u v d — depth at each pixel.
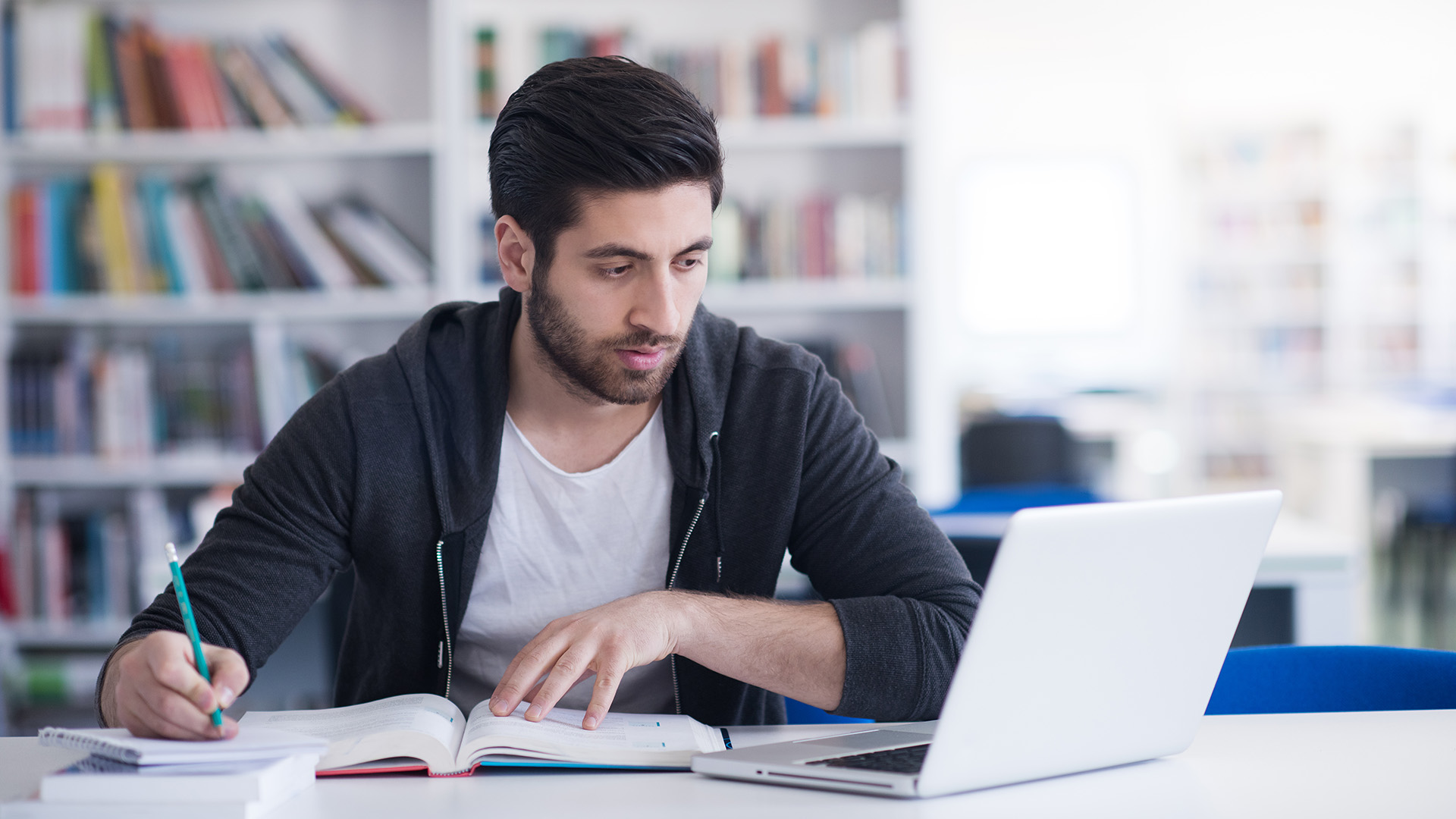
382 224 3.29
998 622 0.79
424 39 3.41
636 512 1.21
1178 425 7.74
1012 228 7.94
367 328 3.43
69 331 3.38
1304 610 2.05
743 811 0.80
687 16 3.49
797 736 1.02
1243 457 7.67
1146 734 0.90
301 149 3.23
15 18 3.19
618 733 0.96
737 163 3.44
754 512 1.22
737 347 1.27
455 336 1.23
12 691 3.09
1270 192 7.66
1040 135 7.96
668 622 1.00
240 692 0.87
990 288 7.95
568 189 1.00
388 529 1.17
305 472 1.14
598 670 0.95
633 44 3.27
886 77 3.26
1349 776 0.87
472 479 1.17
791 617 1.04
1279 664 1.25
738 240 3.27
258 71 3.22
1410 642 4.68
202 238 3.22
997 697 0.81
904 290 3.27
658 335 1.03
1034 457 4.26
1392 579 5.70
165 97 3.20
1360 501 5.30
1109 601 0.84
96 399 3.18
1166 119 7.84
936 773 0.81
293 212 3.24
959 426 6.99
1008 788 0.85
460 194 3.29
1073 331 7.91
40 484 3.36
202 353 3.41
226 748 0.81
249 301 3.23
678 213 1.01
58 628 3.17
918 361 3.28
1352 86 7.77
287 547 1.12
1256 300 7.71
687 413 1.20
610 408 1.19
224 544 1.11
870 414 3.27
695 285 1.06
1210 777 0.88
